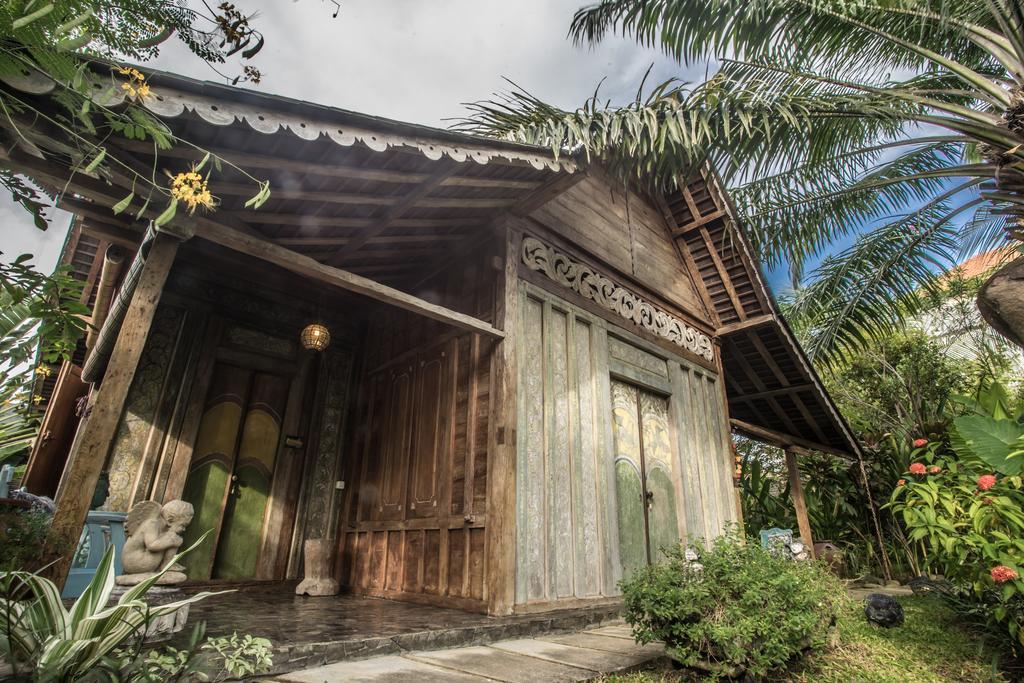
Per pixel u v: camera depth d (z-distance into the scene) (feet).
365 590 16.20
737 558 9.82
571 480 15.10
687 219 24.23
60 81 5.29
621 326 19.26
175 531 11.62
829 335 24.82
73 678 5.30
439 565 14.07
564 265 17.57
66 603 10.72
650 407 19.89
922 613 15.43
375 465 17.93
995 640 12.18
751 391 27.68
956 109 15.07
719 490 21.88
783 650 8.46
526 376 14.74
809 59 17.76
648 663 9.66
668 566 10.05
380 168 11.22
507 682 7.78
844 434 26.94
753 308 24.00
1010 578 9.30
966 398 14.60
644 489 18.06
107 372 7.89
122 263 14.64
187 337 16.37
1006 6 14.46
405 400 17.70
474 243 16.60
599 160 16.02
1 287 7.45
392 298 12.04
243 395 17.40
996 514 10.17
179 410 15.65
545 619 12.08
